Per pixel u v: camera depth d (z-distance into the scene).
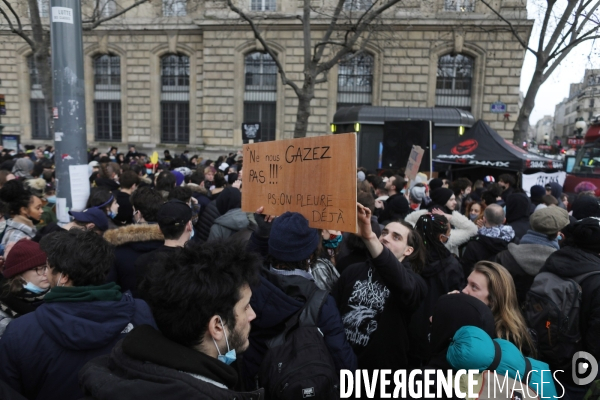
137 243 3.37
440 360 1.96
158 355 1.32
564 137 69.50
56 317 1.93
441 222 3.48
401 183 6.77
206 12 23.66
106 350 1.98
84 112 5.08
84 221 3.56
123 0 25.52
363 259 3.34
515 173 12.95
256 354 2.17
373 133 16.45
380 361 2.55
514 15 21.08
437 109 16.36
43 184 5.65
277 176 2.71
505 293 2.39
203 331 1.42
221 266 1.45
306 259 2.38
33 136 27.97
